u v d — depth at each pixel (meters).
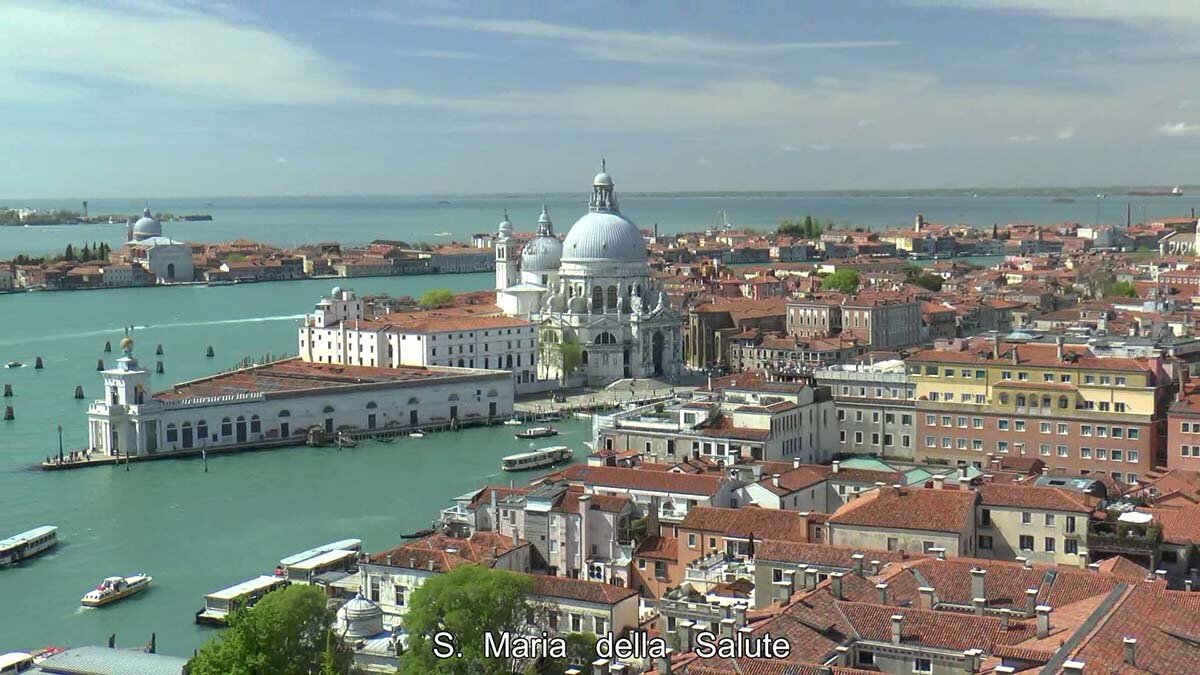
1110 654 101.62
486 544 192.88
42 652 180.38
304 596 149.75
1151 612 114.94
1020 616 122.50
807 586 145.38
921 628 116.25
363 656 161.75
